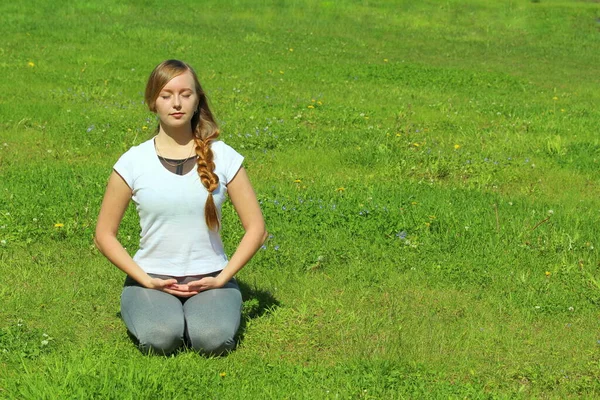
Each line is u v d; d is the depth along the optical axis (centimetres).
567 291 548
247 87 1316
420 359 442
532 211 707
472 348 461
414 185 788
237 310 442
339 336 467
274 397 388
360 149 917
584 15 2462
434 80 1489
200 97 448
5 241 586
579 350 465
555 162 920
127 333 462
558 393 413
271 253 579
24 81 1259
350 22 2233
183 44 1719
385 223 648
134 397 378
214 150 447
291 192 737
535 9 2486
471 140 1016
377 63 1680
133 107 1120
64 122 1007
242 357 438
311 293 528
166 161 441
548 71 1744
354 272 562
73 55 1516
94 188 718
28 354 428
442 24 2283
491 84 1495
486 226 659
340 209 677
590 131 1105
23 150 880
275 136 959
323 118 1102
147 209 439
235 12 2225
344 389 400
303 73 1483
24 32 1745
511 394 406
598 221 696
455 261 589
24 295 506
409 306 515
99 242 444
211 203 438
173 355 428
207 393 391
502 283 557
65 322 473
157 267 444
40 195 688
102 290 519
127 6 2155
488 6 2483
